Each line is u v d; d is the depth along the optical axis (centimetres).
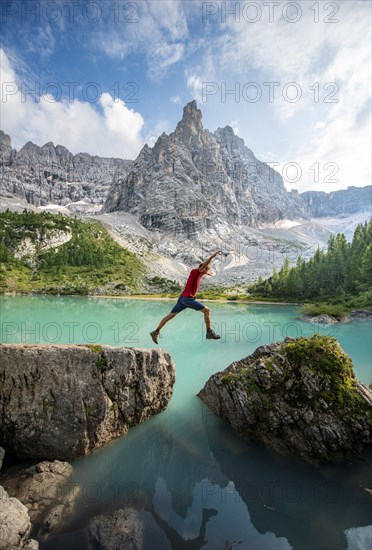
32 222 19775
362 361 2102
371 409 1007
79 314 5109
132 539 632
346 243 11881
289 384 1080
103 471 889
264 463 939
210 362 2130
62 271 16450
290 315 5419
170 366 1295
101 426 984
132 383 1110
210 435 1098
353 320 4544
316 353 1116
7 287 12600
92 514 700
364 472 867
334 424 970
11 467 860
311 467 905
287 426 1011
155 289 16900
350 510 734
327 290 9800
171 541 631
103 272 17612
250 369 1173
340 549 621
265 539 645
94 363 1021
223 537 650
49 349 980
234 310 6562
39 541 609
